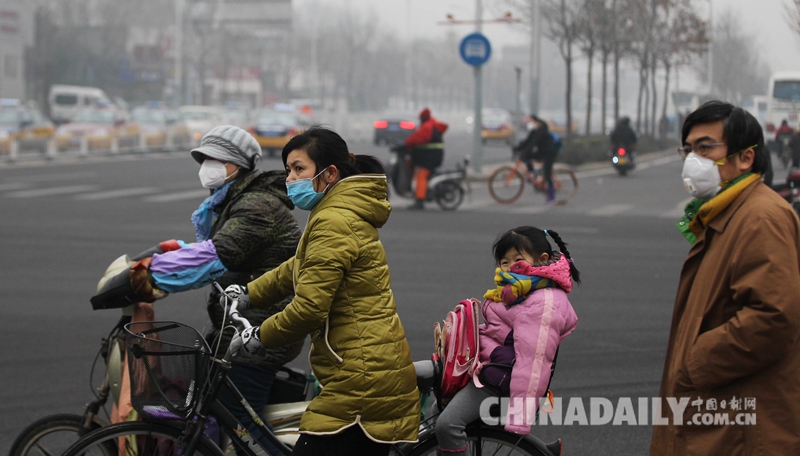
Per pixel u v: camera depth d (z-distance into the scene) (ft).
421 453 15.85
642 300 39.63
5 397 25.63
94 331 33.55
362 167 14.37
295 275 14.26
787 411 12.52
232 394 15.74
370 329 13.88
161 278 16.02
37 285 41.88
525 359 14.70
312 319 13.55
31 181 95.14
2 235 56.80
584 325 34.83
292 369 17.83
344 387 13.83
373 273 13.98
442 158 75.10
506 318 15.16
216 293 16.74
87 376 27.84
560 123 228.43
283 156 14.47
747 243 12.44
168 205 75.51
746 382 12.75
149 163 129.29
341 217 13.78
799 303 12.07
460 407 15.16
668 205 81.51
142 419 15.64
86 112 165.48
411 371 14.28
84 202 76.84
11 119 136.87
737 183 13.08
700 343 12.71
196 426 15.06
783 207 12.65
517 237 15.28
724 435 12.84
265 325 14.01
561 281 14.98
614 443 22.62
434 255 51.11
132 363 14.60
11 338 32.37
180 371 14.35
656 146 189.06
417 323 34.58
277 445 16.16
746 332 12.21
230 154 16.99
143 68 296.92
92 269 46.03
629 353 30.73
